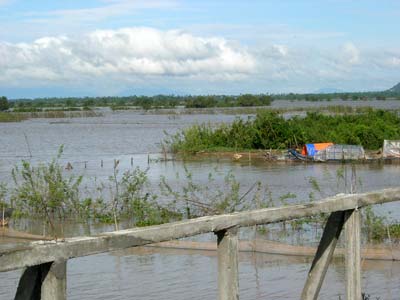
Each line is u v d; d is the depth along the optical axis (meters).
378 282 11.53
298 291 11.36
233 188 20.45
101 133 71.31
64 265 3.11
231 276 4.08
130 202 19.89
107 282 11.97
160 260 13.77
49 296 3.06
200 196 23.03
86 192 24.81
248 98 175.12
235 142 46.59
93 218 19.39
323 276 5.08
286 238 15.99
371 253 13.49
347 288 5.09
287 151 43.69
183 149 45.75
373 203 5.26
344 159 38.94
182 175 32.38
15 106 191.88
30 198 19.38
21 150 50.44
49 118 121.44
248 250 14.38
